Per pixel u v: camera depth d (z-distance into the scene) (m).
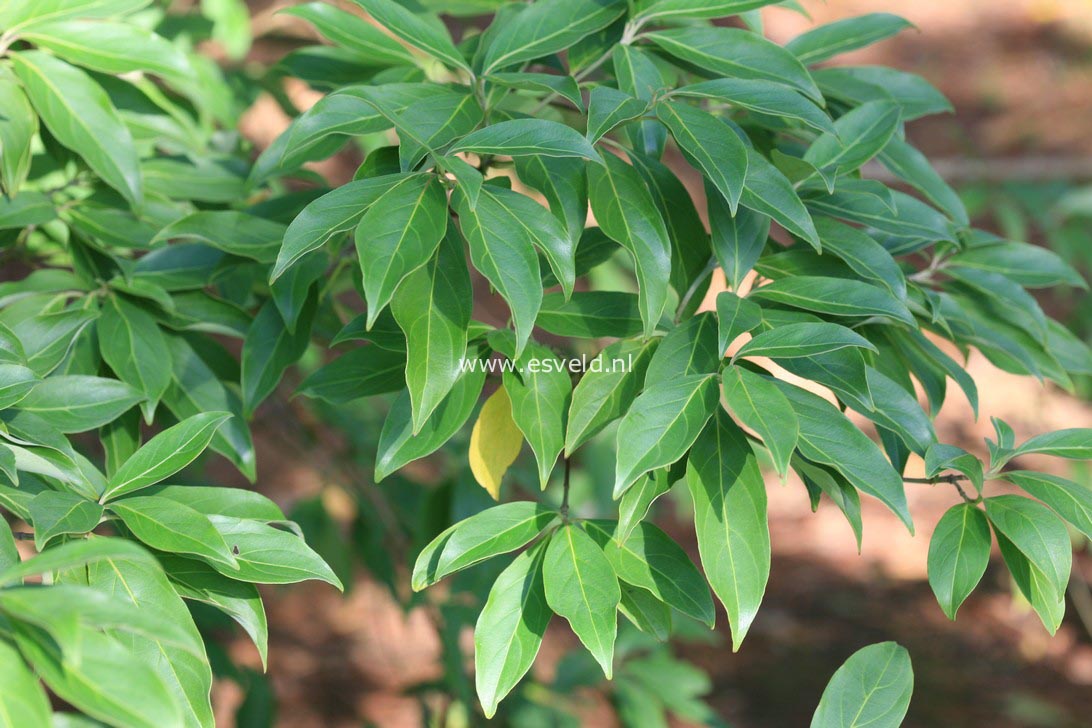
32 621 1.09
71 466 1.26
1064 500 1.23
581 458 2.18
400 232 1.19
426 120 1.27
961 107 6.53
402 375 1.34
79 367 1.39
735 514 1.22
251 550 1.24
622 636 2.06
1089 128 6.12
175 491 1.26
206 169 1.54
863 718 1.27
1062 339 1.44
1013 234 2.78
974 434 4.22
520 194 1.23
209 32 1.73
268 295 1.52
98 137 1.40
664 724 1.99
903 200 1.36
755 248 1.29
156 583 1.21
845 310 1.26
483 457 1.30
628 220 1.25
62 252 1.58
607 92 1.26
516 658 1.23
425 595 1.95
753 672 3.77
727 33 1.34
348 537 2.44
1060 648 3.91
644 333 1.25
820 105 1.32
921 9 7.71
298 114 1.84
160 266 1.44
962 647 3.90
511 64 1.33
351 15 1.41
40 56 1.40
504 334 1.27
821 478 1.27
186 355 1.41
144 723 1.09
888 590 4.19
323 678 3.63
